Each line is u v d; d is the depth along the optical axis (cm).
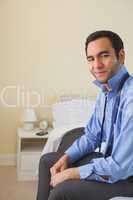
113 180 153
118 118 161
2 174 339
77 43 370
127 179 157
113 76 165
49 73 371
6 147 372
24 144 354
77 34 369
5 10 354
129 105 154
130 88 161
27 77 367
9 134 371
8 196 281
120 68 167
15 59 362
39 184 198
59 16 364
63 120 341
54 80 372
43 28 363
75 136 229
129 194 148
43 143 359
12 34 358
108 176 153
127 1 372
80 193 150
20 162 325
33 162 327
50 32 365
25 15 358
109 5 370
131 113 150
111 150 169
